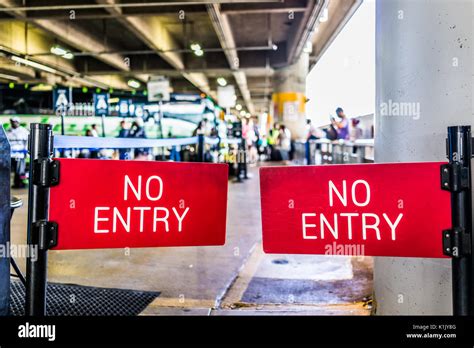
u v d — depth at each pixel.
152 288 3.01
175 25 17.67
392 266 2.16
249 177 12.25
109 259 3.85
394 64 2.10
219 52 22.44
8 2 11.51
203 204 1.73
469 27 1.76
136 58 22.77
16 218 5.73
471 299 1.53
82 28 16.91
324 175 1.62
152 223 1.67
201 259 3.86
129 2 12.45
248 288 3.06
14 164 9.78
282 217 1.65
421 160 1.94
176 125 11.17
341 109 10.23
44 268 1.56
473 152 1.59
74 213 1.59
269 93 38.72
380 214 1.58
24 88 11.66
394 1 2.10
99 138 2.15
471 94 1.76
